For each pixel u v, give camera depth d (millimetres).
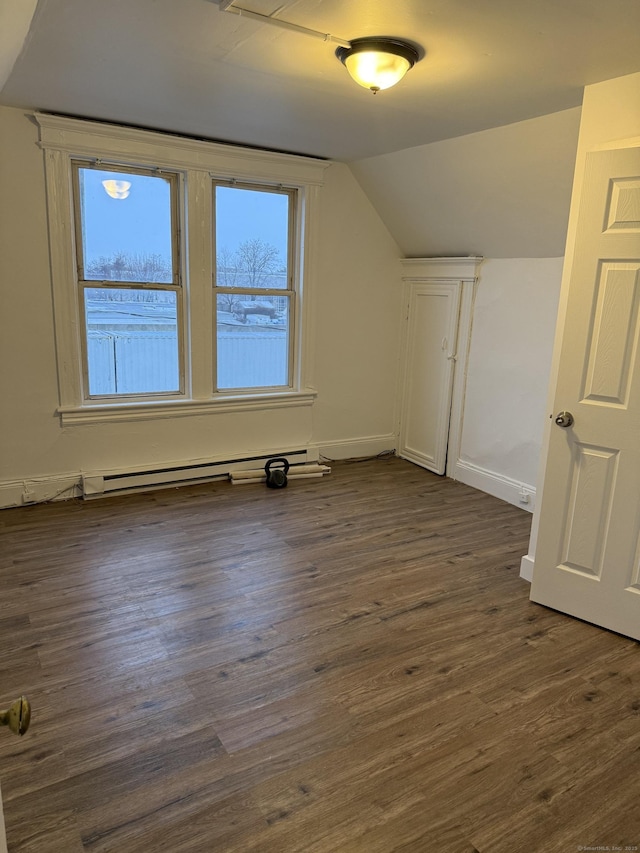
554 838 1561
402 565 3078
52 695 2033
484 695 2105
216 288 4086
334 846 1520
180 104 2998
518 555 3229
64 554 3076
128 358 3908
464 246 4137
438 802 1658
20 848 1484
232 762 1774
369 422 4945
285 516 3689
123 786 1678
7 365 3477
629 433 2363
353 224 4461
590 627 2555
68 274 3535
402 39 2076
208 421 4188
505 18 1882
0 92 2887
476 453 4277
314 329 4461
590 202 2330
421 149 3609
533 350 3762
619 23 1887
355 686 2133
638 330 2293
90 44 2221
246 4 1856
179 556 3100
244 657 2279
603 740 1906
